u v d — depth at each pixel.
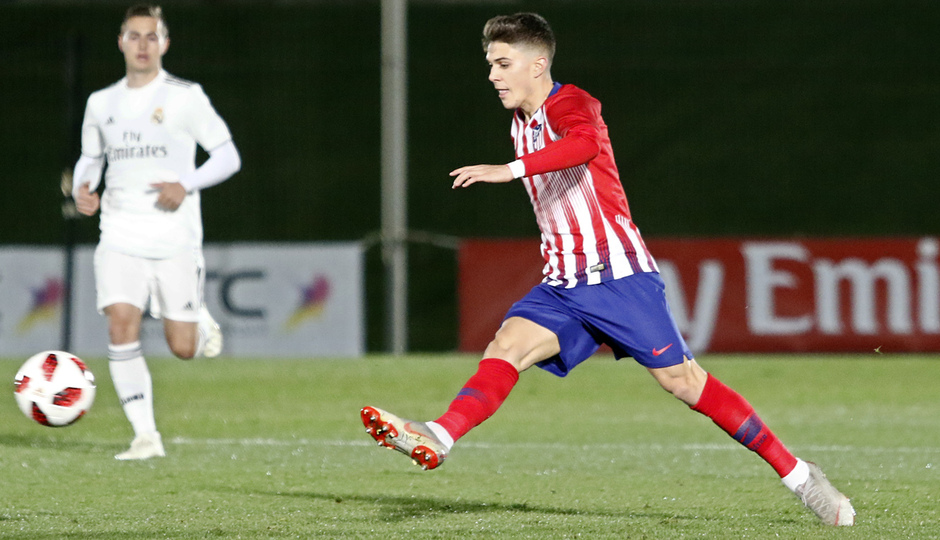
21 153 58.47
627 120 58.09
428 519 15.46
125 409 20.92
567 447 23.03
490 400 13.75
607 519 15.58
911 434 25.41
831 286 41.97
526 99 14.61
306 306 42.53
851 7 59.25
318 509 16.19
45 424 18.77
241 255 42.69
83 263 42.81
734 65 58.31
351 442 23.36
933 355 41.62
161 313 20.98
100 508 16.19
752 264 42.06
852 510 15.02
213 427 25.72
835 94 57.47
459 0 60.53
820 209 56.66
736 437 14.79
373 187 58.44
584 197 14.38
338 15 61.03
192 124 20.53
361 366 39.31
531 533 14.52
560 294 14.57
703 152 57.34
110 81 59.22
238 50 61.16
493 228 56.81
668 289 42.25
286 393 32.47
